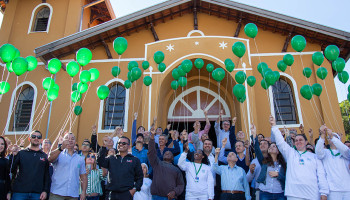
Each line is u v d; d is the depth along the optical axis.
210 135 15.25
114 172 5.19
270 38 12.02
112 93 11.95
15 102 11.84
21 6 14.91
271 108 10.88
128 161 5.32
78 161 5.81
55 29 14.22
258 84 11.34
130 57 12.41
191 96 12.36
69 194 5.52
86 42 12.15
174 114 12.15
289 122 10.83
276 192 5.50
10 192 5.64
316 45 11.54
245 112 10.10
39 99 11.94
